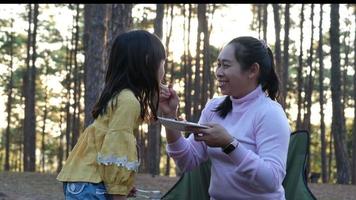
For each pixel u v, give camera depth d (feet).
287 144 8.63
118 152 7.93
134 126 8.26
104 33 34.42
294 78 94.53
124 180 7.96
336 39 55.72
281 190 8.97
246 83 8.89
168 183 40.75
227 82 8.89
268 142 8.50
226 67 8.87
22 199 30.14
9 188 34.40
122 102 8.12
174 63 90.48
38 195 31.86
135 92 8.30
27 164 79.41
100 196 8.11
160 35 57.82
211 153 9.21
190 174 10.93
